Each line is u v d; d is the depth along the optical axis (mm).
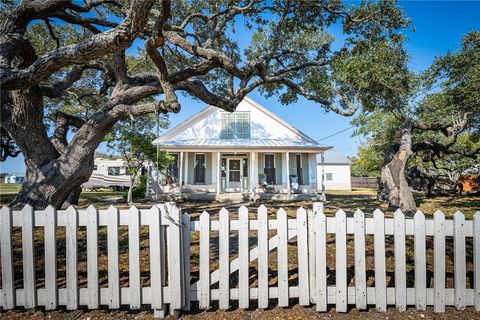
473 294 2420
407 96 10156
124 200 12719
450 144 12633
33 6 5344
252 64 6445
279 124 16531
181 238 2369
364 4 6641
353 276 3002
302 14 7152
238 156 15867
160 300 2277
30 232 2330
